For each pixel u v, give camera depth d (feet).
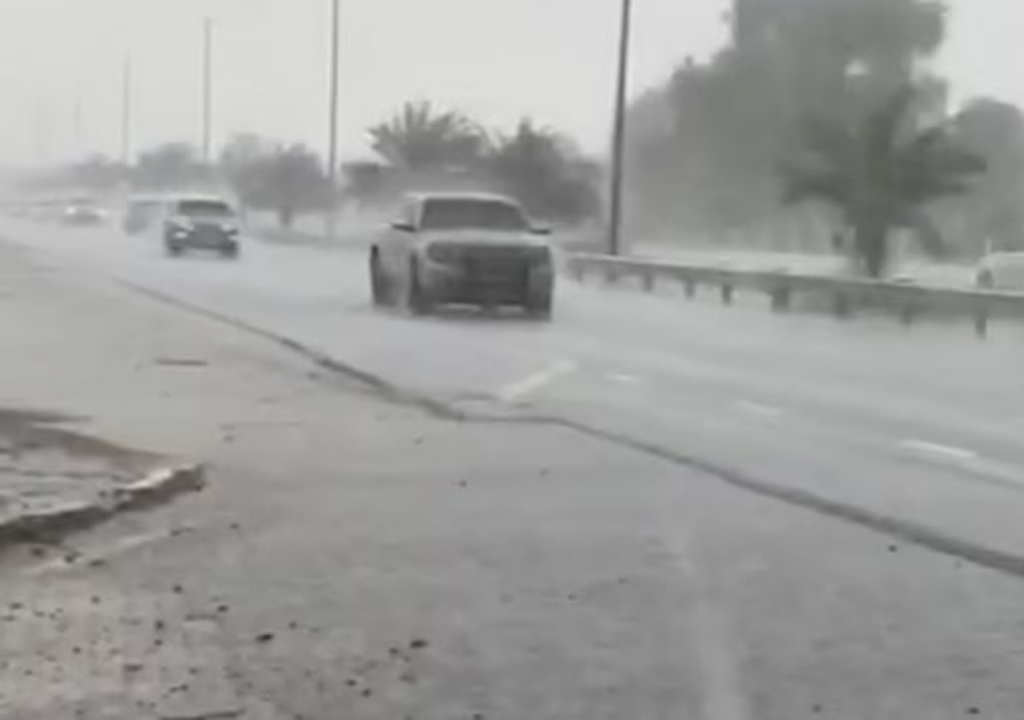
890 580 31.73
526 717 23.17
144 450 47.32
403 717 23.12
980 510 39.37
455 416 56.39
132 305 108.58
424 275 104.06
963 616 28.99
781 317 111.75
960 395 65.46
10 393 61.21
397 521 37.58
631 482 43.14
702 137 232.53
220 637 27.27
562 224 218.59
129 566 32.86
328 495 41.01
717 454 48.34
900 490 42.24
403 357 77.05
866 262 132.57
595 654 26.35
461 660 25.95
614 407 59.72
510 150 220.23
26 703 23.56
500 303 105.19
